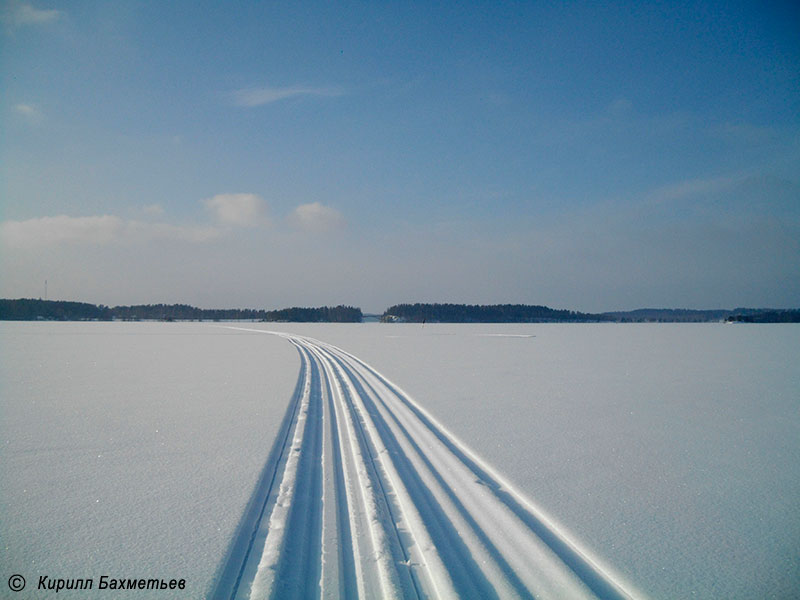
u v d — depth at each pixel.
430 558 3.04
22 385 10.58
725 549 3.31
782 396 9.32
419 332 42.88
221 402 8.57
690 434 6.37
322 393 9.80
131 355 18.42
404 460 5.11
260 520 3.70
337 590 2.71
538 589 2.76
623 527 3.63
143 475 4.70
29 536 3.43
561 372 13.17
